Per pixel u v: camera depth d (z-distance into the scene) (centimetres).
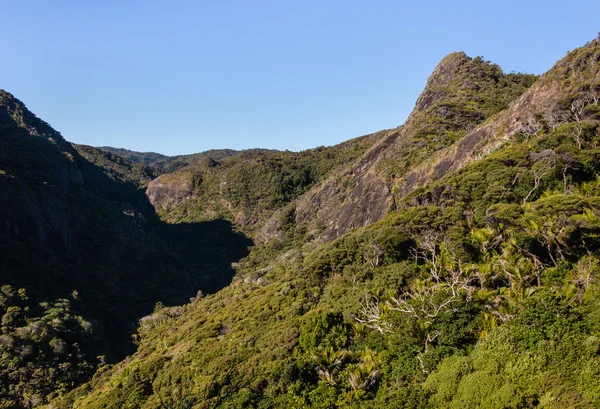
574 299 1476
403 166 5834
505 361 1406
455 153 4647
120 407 2938
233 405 1984
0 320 4909
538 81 4103
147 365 3338
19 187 7231
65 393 4088
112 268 8031
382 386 1744
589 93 3188
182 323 4838
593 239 1788
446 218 2847
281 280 4094
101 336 5497
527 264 1920
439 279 2350
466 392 1372
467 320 1728
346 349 2234
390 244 2973
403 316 1973
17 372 4181
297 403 1842
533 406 1230
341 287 3130
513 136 3634
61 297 6009
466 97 6900
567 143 2714
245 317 3534
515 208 2225
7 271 5872
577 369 1239
